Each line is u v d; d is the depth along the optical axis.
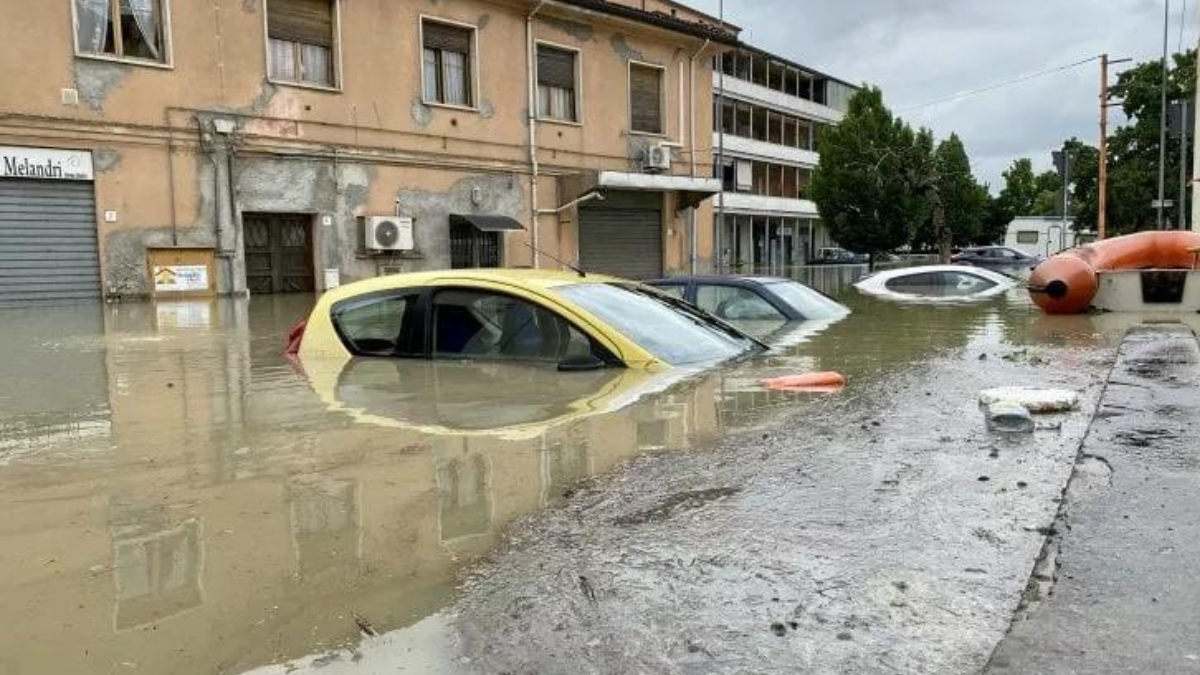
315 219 17.78
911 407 4.32
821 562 2.34
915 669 1.81
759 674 1.80
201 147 15.95
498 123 20.88
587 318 5.75
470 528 2.65
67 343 8.20
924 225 40.88
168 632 1.99
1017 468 3.17
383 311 6.39
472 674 1.81
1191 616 2.01
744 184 50.97
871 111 35.25
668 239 25.16
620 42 23.61
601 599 2.15
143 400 4.82
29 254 14.20
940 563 2.32
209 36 15.95
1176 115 29.81
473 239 20.69
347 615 2.08
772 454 3.42
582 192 22.20
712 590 2.19
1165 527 2.56
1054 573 2.25
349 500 2.92
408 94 19.11
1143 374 5.43
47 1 14.07
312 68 17.70
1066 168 28.38
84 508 2.86
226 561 2.40
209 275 16.19
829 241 61.41
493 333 5.99
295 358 6.54
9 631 2.00
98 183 14.80
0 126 13.70
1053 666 1.80
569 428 3.95
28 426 4.13
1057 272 10.30
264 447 3.66
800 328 8.66
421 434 3.87
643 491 2.98
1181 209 29.81
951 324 9.09
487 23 20.53
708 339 6.27
